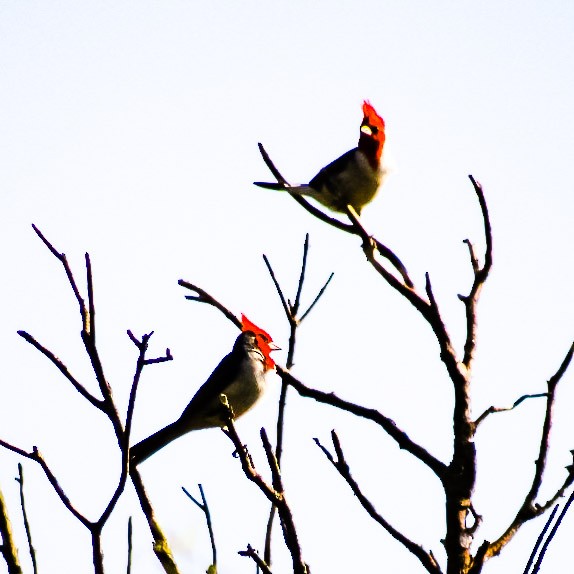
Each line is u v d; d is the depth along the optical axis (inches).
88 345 248.4
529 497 246.2
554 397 249.3
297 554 254.4
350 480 250.7
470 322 288.7
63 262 252.1
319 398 282.7
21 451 242.4
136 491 272.5
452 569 248.5
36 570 233.1
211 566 260.8
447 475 260.8
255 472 266.7
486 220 295.0
